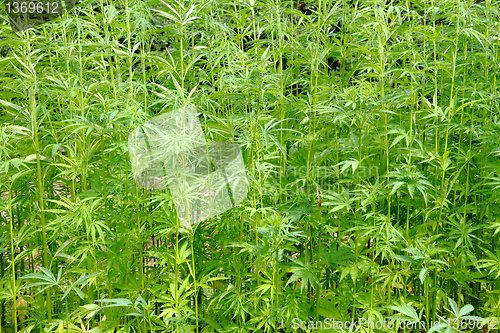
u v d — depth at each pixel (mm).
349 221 2330
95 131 2094
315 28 2393
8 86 2232
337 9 2605
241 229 2217
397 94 2242
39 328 2336
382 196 2189
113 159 2193
